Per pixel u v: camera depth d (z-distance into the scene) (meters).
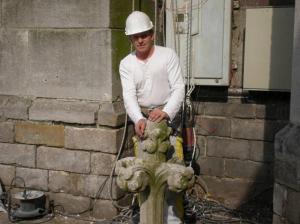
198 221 4.74
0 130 5.14
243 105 5.24
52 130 4.91
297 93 3.66
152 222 3.01
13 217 4.82
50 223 4.76
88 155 4.80
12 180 5.16
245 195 5.31
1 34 5.04
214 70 5.17
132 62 4.04
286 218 3.69
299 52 3.61
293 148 3.59
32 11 4.89
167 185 2.99
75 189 4.89
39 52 4.92
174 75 3.99
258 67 5.04
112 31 4.65
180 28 5.22
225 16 5.08
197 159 5.48
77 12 4.72
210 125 5.40
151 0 5.38
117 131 4.67
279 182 3.77
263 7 4.97
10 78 5.07
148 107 4.14
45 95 4.96
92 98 4.77
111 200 4.74
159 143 3.02
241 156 5.30
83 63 4.77
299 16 3.59
